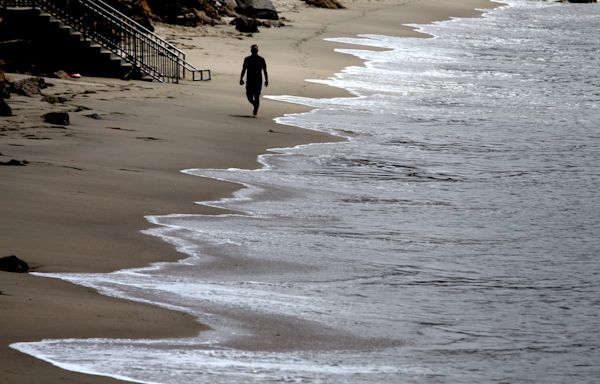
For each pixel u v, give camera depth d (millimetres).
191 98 91000
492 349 33844
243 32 150250
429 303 39062
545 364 32594
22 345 28844
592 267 46094
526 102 109625
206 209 52781
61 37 97500
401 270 43875
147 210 50688
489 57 154500
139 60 101312
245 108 89688
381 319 36250
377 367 30797
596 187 66125
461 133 87000
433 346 33625
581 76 135750
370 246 47844
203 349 30781
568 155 78375
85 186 54156
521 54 161375
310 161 70062
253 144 74188
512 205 59812
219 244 45656
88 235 44406
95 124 73688
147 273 39625
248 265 42625
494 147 80688
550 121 96625
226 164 65938
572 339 35406
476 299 40125
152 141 70125
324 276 41875
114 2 118812
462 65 141750
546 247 49781
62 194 51500
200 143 71750
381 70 129125
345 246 47469
